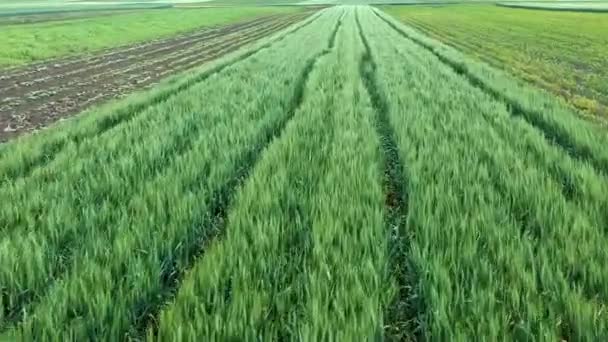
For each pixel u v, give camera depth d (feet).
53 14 249.34
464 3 396.37
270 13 297.94
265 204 18.06
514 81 58.70
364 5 387.96
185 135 30.27
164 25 185.37
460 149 26.37
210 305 12.31
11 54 91.66
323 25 171.42
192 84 54.70
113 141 27.73
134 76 73.51
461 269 13.67
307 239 15.40
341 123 32.04
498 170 22.72
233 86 47.98
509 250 14.58
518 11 284.20
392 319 13.25
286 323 11.70
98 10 299.99
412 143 27.22
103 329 11.48
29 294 13.43
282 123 34.53
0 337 11.42
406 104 39.55
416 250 14.76
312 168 22.41
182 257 15.90
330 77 54.44
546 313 12.08
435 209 17.79
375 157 25.21
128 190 20.11
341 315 11.36
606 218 17.67
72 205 18.75
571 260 14.10
